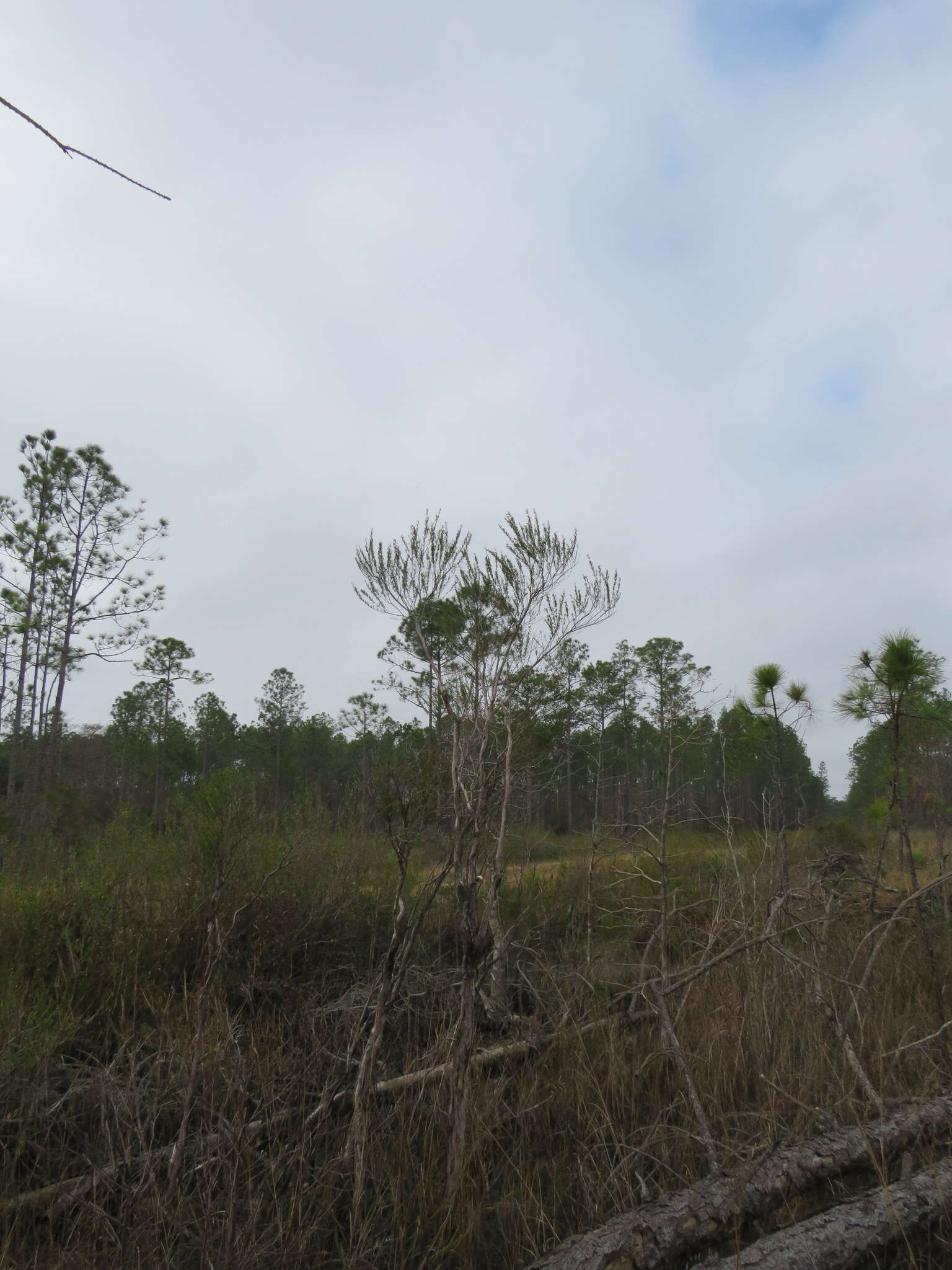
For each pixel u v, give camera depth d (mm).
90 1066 3941
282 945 5164
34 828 10023
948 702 4934
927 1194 2834
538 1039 4270
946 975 4820
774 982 4320
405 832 3457
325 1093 3201
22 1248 2604
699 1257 2797
